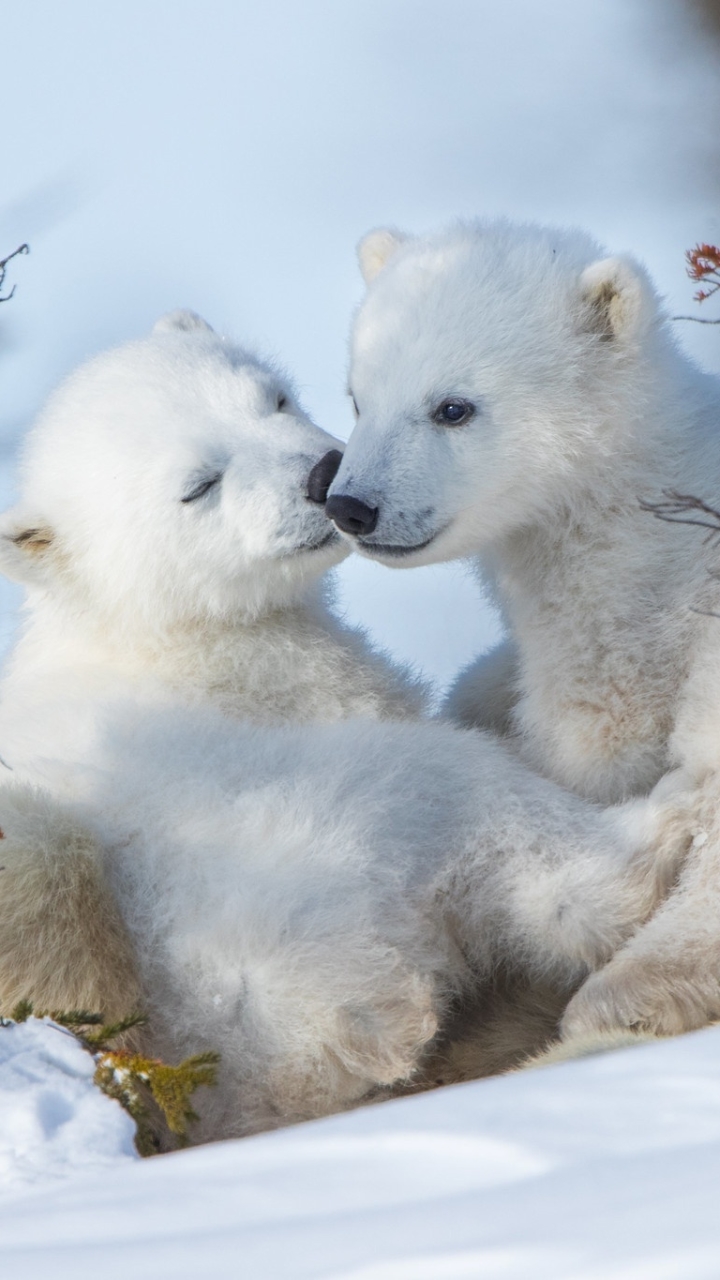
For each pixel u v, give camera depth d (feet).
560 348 31.37
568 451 31.01
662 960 26.18
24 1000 24.56
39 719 31.12
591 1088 13.79
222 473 33.06
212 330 38.63
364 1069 25.52
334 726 31.27
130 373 34.55
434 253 33.22
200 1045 25.85
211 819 27.63
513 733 33.78
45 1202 13.39
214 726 30.37
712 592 29.58
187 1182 13.06
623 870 28.17
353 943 26.13
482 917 28.76
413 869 28.37
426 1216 10.93
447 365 30.99
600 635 30.60
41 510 34.22
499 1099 13.80
